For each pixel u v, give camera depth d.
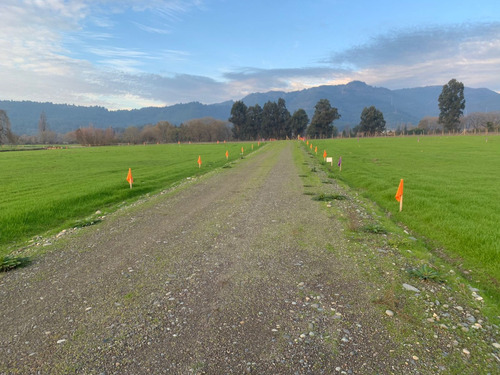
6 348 3.73
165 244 7.41
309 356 3.53
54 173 24.52
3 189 16.86
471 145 49.88
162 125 139.50
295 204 11.36
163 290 5.12
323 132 134.50
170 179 20.67
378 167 24.03
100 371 3.31
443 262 6.63
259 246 7.12
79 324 4.20
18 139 108.75
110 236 8.20
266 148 54.53
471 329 4.08
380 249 6.92
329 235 7.88
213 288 5.17
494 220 9.01
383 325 4.13
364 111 141.88
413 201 11.68
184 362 3.43
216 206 11.36
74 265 6.30
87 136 106.38
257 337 3.87
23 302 4.85
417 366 3.38
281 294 4.95
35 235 9.09
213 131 139.12
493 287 5.58
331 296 4.89
